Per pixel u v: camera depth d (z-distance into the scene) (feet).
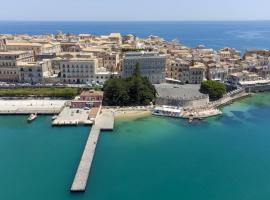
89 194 378.32
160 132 574.97
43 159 463.42
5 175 419.13
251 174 428.56
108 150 495.41
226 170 437.58
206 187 396.37
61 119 617.21
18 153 483.51
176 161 462.19
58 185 395.96
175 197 374.43
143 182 405.80
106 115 652.48
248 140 540.11
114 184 400.26
